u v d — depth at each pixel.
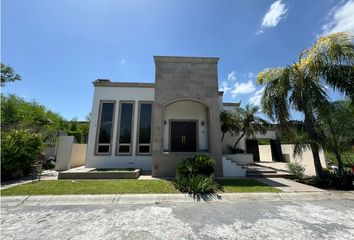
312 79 8.31
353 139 7.74
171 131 12.66
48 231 3.63
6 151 8.62
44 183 7.66
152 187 7.05
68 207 5.20
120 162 12.16
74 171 9.55
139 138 12.59
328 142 7.97
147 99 13.18
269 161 19.02
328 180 7.56
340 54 7.39
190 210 4.99
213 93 10.77
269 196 6.28
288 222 4.13
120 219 4.31
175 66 10.85
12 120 16.33
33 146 9.81
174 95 10.52
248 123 13.04
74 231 3.64
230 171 10.11
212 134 10.21
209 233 3.58
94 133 12.39
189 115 12.91
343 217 4.44
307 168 12.30
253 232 3.62
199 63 11.04
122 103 13.05
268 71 9.21
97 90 13.01
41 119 18.94
